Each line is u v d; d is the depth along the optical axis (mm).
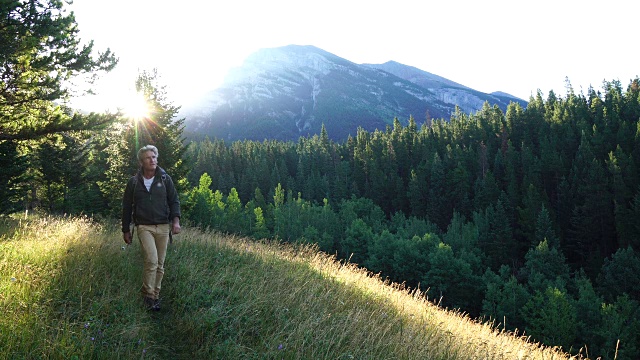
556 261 52844
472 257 55875
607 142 85625
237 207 69062
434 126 143250
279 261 7816
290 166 134500
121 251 6922
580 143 92500
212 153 135375
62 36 10570
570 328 34750
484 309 42656
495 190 82125
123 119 11719
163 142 22562
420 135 129375
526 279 52969
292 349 3980
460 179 88062
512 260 65688
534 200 72938
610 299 47531
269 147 143750
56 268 5152
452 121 142375
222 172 124500
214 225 47781
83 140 11953
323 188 110750
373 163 108875
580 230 68062
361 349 4223
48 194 29547
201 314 4605
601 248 67125
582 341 34969
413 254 52719
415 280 52000
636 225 61125
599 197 67312
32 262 5340
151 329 4176
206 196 63031
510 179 85250
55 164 27469
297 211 77750
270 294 5363
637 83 116625
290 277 6547
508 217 76875
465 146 108625
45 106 10859
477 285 47031
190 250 7816
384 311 5914
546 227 66625
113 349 3395
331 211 78562
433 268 49062
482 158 97375
